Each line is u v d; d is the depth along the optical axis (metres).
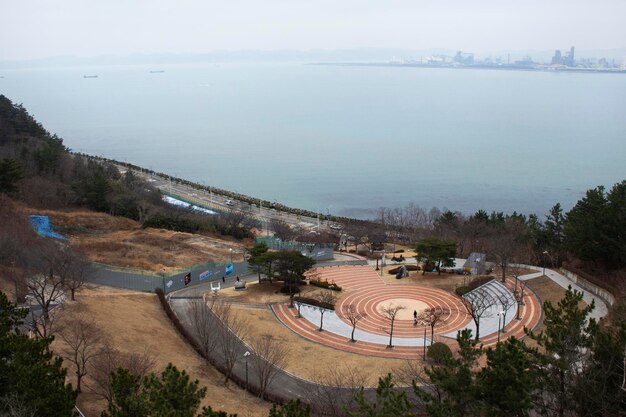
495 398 38.97
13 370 38.19
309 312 88.25
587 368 45.72
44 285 63.12
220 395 57.03
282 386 62.38
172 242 120.00
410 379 62.84
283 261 96.12
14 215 100.56
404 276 107.06
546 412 44.19
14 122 193.88
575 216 96.19
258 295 95.06
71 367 53.88
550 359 44.03
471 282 97.88
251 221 157.62
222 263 106.62
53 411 35.56
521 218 127.31
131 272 94.06
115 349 58.59
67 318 63.97
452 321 84.50
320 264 118.56
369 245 136.12
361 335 80.25
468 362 42.47
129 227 129.38
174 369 40.44
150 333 69.75
